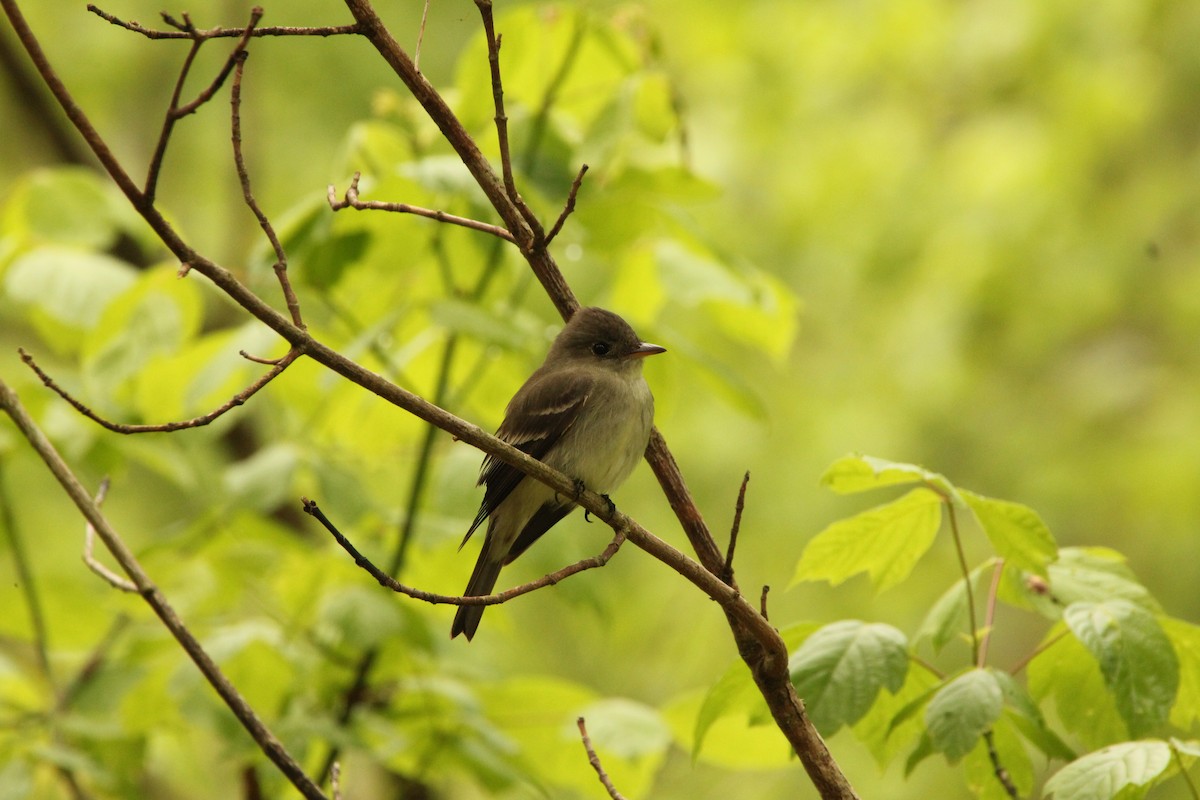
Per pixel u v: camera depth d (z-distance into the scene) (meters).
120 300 9.37
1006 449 18.44
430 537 9.48
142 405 10.17
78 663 10.27
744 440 18.48
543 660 15.27
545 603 15.48
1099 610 6.32
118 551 6.38
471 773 9.36
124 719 9.02
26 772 8.62
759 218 18.73
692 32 19.22
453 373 10.79
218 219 19.06
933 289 17.75
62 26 17.44
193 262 5.32
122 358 9.21
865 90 18.36
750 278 9.99
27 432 6.43
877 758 7.20
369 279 10.75
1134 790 5.73
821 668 6.34
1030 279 17.50
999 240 17.25
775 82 18.44
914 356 17.78
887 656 6.33
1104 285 17.36
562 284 6.68
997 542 6.62
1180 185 17.61
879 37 17.77
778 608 17.81
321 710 9.45
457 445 9.96
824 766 6.21
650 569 17.53
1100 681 6.90
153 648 9.30
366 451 10.91
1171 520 17.78
